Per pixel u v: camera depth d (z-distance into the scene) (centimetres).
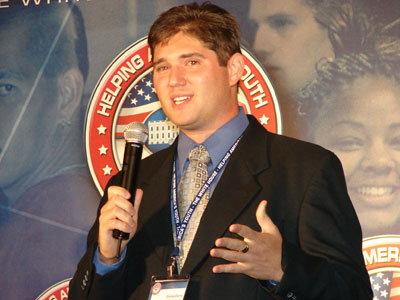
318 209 236
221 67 271
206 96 262
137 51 435
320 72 404
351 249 230
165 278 227
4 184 434
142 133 242
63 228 425
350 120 396
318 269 211
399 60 396
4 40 450
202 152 267
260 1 418
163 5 438
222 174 253
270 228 210
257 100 409
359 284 221
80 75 439
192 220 249
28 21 450
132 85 433
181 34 268
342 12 407
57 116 438
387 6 402
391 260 381
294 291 207
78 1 447
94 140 431
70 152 432
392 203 385
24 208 430
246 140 264
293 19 412
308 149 258
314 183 242
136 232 259
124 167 238
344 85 400
